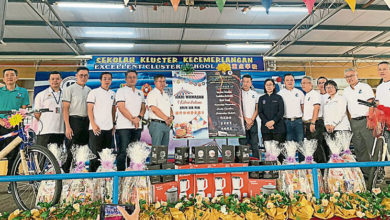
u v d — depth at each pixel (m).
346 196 2.08
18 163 2.63
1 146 3.89
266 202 1.96
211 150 2.35
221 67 3.98
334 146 2.53
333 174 2.40
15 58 5.94
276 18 7.13
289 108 5.12
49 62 9.18
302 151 2.67
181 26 7.38
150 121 4.33
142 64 7.57
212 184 2.29
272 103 4.93
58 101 4.67
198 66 7.80
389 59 10.13
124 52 9.42
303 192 2.12
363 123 4.29
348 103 4.51
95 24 7.16
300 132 5.05
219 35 8.14
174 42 8.52
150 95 4.35
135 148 2.44
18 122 2.62
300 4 6.25
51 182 2.31
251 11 6.64
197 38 8.37
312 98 5.05
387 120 3.43
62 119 4.66
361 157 4.35
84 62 6.77
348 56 10.07
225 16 6.96
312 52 9.75
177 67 7.72
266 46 8.77
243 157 2.43
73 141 4.42
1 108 4.23
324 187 2.46
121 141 4.58
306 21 7.30
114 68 7.40
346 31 7.84
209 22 7.33
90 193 2.20
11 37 7.81
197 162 2.32
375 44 8.98
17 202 2.51
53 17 6.68
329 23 7.45
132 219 1.16
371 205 1.94
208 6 6.09
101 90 4.56
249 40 8.63
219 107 3.86
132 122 4.65
